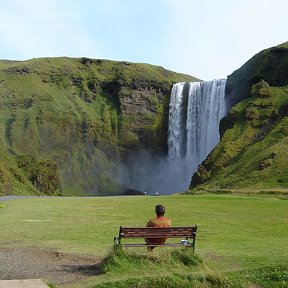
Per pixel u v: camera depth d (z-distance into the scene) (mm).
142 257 15648
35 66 192000
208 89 165375
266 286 12922
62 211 42750
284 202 56594
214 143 155625
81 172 161375
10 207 47812
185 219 34500
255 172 102812
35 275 15266
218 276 12945
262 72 153000
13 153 151750
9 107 171125
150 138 181000
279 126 125188
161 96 190125
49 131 165625
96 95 194000
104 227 29125
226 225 30312
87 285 13062
